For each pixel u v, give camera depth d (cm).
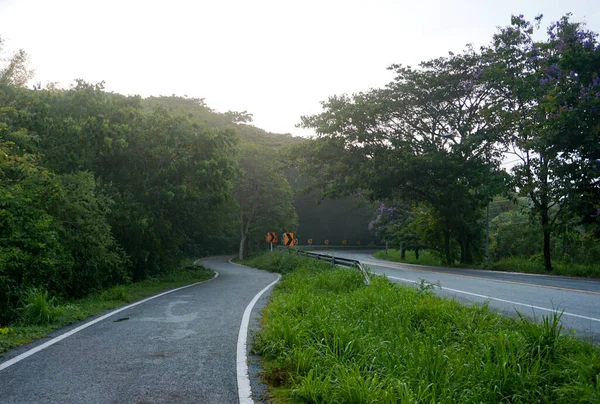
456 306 907
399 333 686
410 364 549
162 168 1989
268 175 5297
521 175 2627
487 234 3266
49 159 1484
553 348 594
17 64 1712
